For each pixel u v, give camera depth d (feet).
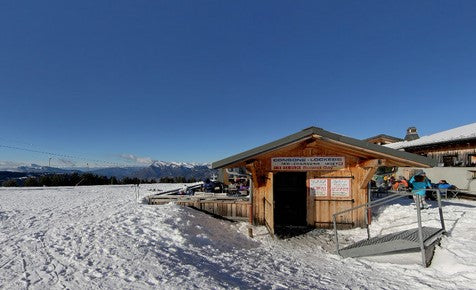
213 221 34.37
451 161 56.24
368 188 33.37
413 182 38.17
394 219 33.96
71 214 37.35
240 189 52.08
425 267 19.93
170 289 14.70
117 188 84.89
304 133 28.71
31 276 16.38
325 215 34.27
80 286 15.03
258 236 30.99
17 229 28.66
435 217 31.65
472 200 46.01
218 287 15.23
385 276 19.16
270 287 16.37
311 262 22.90
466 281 17.08
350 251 24.00
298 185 44.11
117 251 20.83
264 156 34.58
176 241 24.81
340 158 34.09
